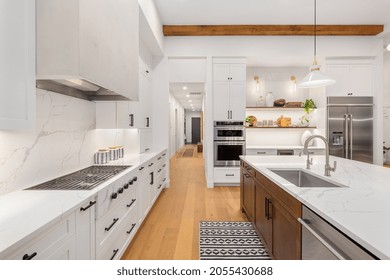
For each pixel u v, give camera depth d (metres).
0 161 1.42
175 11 4.14
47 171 1.84
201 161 8.84
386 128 7.22
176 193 4.46
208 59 4.84
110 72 1.90
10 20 1.13
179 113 13.59
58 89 1.94
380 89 4.91
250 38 4.85
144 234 2.72
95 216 1.52
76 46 1.41
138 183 2.61
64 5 1.41
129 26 2.40
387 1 3.86
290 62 5.29
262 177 2.25
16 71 1.17
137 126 3.56
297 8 4.07
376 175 1.94
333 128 4.94
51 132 1.90
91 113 2.61
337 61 4.96
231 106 4.88
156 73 4.83
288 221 1.58
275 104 5.37
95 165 2.57
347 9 4.10
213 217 3.26
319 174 2.00
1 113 1.06
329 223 1.08
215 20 4.48
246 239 2.60
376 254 0.76
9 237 0.88
